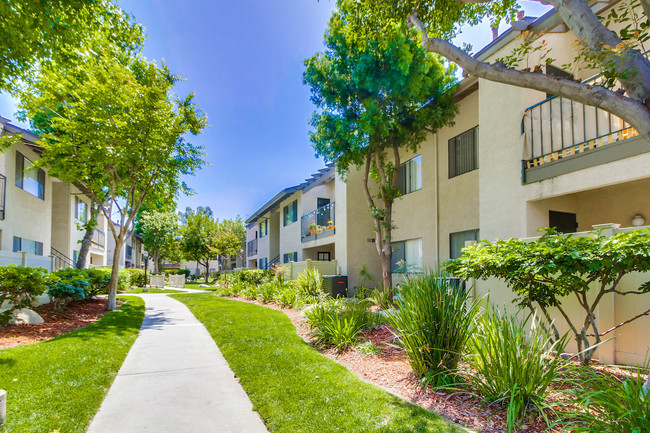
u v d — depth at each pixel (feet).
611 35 10.36
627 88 10.05
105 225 90.17
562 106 21.49
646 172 16.96
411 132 36.35
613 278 13.57
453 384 12.23
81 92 31.53
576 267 11.94
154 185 40.29
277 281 50.01
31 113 35.24
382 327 23.17
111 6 22.08
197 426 11.09
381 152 38.29
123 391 14.07
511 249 14.46
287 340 21.52
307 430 10.24
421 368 13.82
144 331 26.30
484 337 13.14
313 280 40.86
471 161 35.53
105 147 32.27
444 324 13.89
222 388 14.39
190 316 33.63
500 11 17.87
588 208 24.63
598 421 8.67
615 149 18.19
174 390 14.19
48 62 21.24
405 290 16.39
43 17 17.10
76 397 12.76
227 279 67.92
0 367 15.30
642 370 12.16
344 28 21.20
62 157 35.65
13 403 11.82
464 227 35.99
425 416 10.71
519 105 23.53
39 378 14.28
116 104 32.86
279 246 86.53
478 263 14.82
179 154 39.75
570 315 16.63
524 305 15.16
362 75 31.55
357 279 49.57
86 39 24.73
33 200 48.80
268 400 12.58
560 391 10.70
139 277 87.15
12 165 42.47
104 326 26.71
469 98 35.83
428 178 41.70
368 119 31.96
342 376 14.73
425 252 41.78
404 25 18.40
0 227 39.70
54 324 27.02
